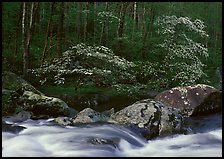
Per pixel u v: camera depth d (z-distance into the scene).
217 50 25.75
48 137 9.47
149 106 10.72
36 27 20.77
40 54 17.67
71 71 13.98
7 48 17.92
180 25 17.05
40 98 11.73
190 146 9.85
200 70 15.78
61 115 11.69
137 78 16.42
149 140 10.02
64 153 8.53
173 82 15.96
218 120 12.52
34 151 8.61
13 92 12.12
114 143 9.22
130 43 18.41
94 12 21.33
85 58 15.05
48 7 21.98
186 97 12.96
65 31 19.00
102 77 15.31
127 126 10.30
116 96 14.59
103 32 19.70
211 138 10.53
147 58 17.95
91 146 8.91
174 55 15.99
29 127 10.28
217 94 13.20
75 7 24.34
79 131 9.88
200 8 27.94
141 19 23.09
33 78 15.23
